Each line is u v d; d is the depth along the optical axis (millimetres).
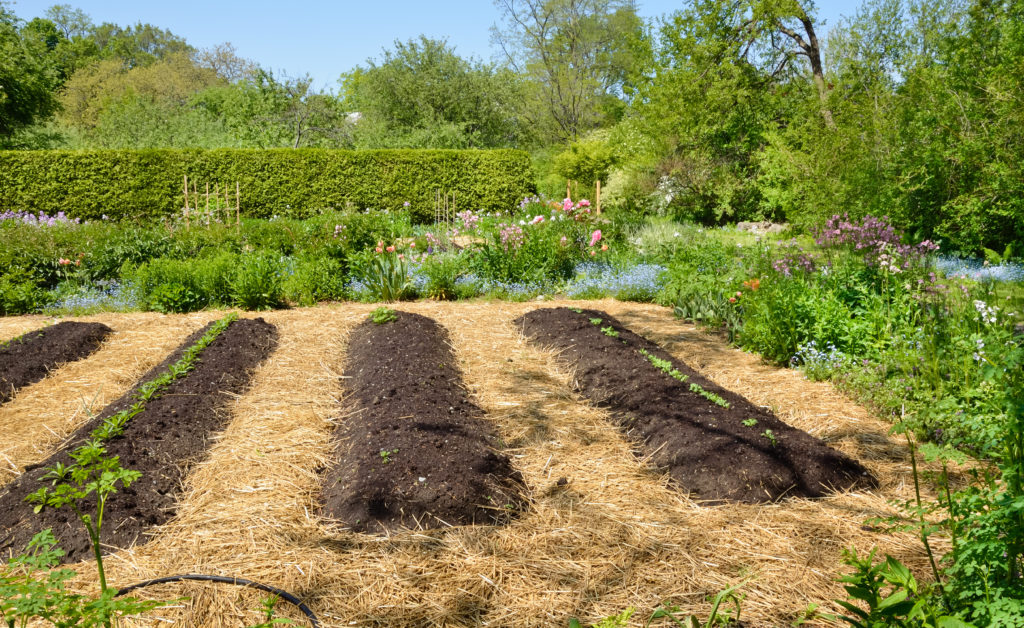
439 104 29969
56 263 8773
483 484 3318
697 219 20188
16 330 6695
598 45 34219
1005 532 1883
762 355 5910
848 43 17922
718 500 3320
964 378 4062
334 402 4746
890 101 13430
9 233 9148
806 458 3578
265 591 2518
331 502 3268
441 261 9227
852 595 1861
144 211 18172
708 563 2744
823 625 2326
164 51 74438
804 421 4434
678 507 3271
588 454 3879
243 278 7797
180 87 43156
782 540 2924
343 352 6023
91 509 3020
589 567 2719
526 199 12711
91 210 18062
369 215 11414
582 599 2498
